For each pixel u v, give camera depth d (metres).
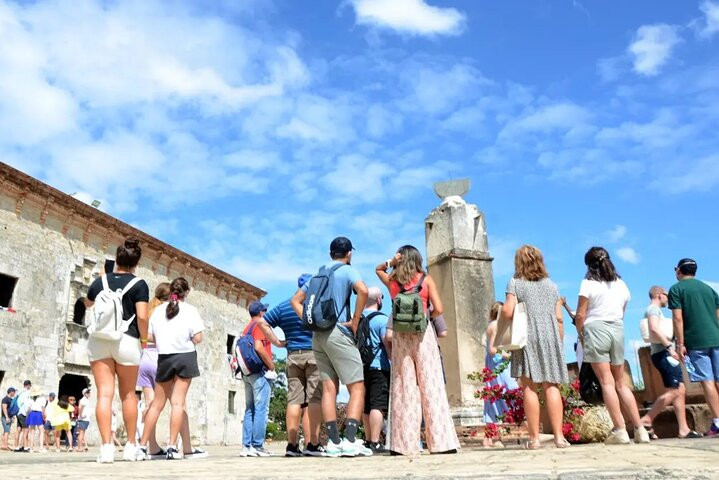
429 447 5.98
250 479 3.63
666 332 8.17
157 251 31.59
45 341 23.83
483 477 3.10
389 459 5.34
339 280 6.33
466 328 11.11
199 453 8.24
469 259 11.57
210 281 36.75
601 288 6.51
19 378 22.39
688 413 8.71
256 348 8.36
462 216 11.81
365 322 7.45
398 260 6.43
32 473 4.39
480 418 10.51
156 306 7.87
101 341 6.09
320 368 6.47
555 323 6.27
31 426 18.45
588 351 6.45
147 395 8.21
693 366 7.44
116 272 6.43
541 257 6.47
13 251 22.86
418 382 6.14
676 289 7.60
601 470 3.09
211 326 36.50
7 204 22.88
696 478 2.84
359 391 6.27
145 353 8.34
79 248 26.38
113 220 27.86
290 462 5.57
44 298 24.09
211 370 35.84
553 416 6.11
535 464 3.71
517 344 6.11
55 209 25.00
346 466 4.52
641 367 10.13
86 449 20.36
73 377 26.44
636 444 5.88
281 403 50.00
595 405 8.32
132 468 5.12
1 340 21.81
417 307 6.04
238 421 38.31
